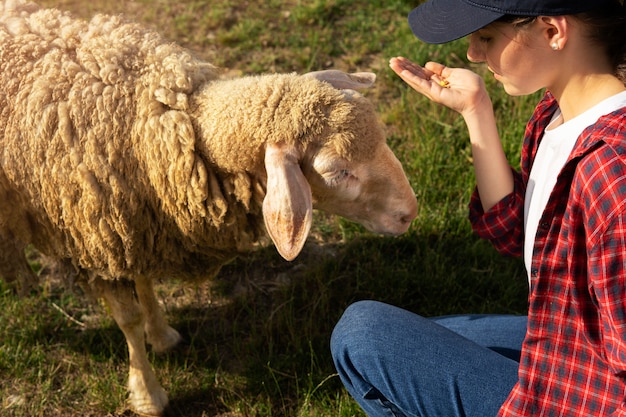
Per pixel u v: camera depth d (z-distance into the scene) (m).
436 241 3.63
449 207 3.74
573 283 1.66
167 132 2.39
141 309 2.88
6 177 2.53
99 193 2.45
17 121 2.45
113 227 2.51
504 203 2.26
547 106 2.06
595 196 1.53
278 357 3.16
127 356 3.22
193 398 3.06
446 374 2.03
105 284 2.78
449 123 4.22
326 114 2.31
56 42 2.51
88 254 2.63
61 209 2.53
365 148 2.34
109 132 2.42
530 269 1.95
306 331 3.21
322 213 3.85
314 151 2.32
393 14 5.16
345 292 3.41
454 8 1.78
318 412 2.88
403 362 2.07
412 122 4.19
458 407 2.04
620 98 1.68
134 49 2.51
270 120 2.30
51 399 3.04
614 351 1.56
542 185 1.88
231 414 2.99
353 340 2.14
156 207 2.54
